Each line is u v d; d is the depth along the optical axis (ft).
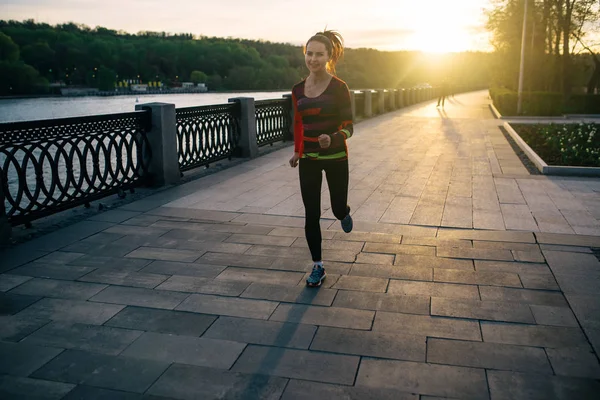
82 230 15.81
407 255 13.41
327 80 10.82
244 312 10.24
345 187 11.43
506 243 14.28
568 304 10.43
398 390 7.59
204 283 11.69
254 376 7.99
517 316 9.93
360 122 57.72
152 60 550.36
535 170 26.11
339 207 11.59
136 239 14.93
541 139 37.35
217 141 28.07
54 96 437.17
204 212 17.93
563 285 11.34
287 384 7.77
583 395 7.45
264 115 34.63
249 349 8.82
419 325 9.61
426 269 12.41
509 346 8.83
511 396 7.43
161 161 21.95
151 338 9.22
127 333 9.41
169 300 10.82
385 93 80.43
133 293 11.18
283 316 10.04
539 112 70.18
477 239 14.67
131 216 17.42
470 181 23.29
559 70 95.96
